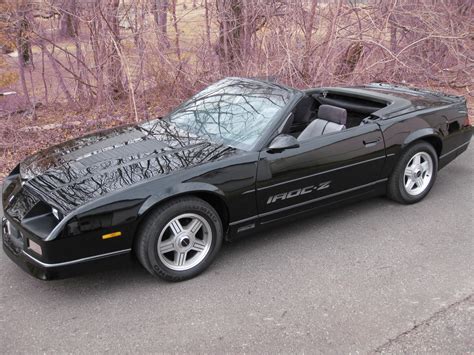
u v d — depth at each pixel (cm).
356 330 308
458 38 888
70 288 358
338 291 349
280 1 829
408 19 906
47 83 897
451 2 970
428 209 485
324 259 393
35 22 793
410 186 489
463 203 497
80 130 730
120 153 391
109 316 325
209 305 335
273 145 381
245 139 401
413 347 292
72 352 291
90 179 351
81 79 814
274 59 827
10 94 816
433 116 494
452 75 991
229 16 830
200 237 377
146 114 762
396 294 345
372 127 448
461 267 379
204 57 838
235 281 364
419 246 412
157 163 368
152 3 780
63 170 371
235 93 464
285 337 302
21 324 318
